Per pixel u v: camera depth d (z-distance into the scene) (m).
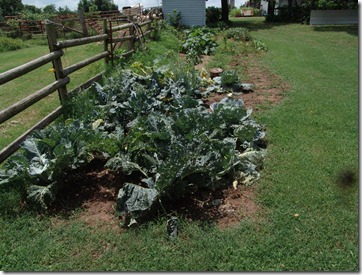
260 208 3.16
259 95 6.37
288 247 2.70
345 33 16.16
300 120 5.11
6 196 3.23
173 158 3.22
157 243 2.78
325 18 21.00
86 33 15.18
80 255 2.70
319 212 3.10
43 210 3.15
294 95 6.33
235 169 3.67
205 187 3.45
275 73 8.02
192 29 15.56
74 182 3.62
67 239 2.85
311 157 4.04
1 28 20.64
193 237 2.82
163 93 5.53
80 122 4.14
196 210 3.14
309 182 3.53
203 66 8.98
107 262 2.63
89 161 3.74
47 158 3.52
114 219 3.08
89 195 3.42
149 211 3.09
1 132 5.07
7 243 2.82
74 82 7.29
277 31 18.25
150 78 5.95
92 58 6.80
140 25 10.74
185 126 3.85
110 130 4.65
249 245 2.72
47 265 2.62
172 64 6.99
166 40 12.48
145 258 2.65
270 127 4.89
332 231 2.86
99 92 5.37
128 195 2.97
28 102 4.32
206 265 2.56
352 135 4.64
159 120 4.03
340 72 8.12
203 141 3.63
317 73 8.06
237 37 13.95
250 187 3.47
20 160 3.35
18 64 11.30
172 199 3.25
